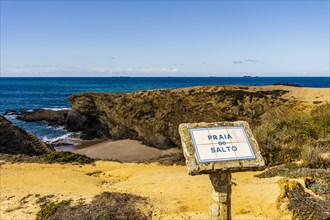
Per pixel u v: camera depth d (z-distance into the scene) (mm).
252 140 4398
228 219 4520
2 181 9484
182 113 24297
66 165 12367
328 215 5480
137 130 25734
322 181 7289
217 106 24188
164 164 11977
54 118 37562
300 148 10516
